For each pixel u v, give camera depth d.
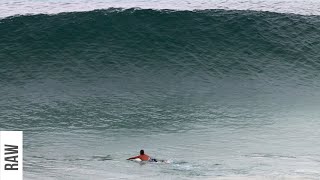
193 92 142.12
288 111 129.50
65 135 110.00
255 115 125.69
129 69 152.00
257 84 149.12
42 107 129.12
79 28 163.12
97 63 153.00
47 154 97.75
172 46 159.62
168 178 84.38
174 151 100.31
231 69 154.50
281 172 86.62
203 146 103.38
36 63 152.50
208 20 167.25
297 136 109.88
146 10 168.38
